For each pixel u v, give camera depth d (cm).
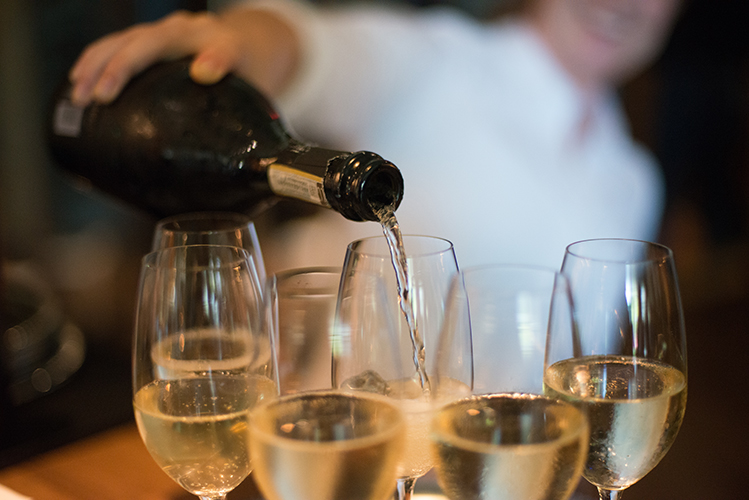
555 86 217
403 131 204
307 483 54
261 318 64
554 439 56
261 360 64
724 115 267
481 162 214
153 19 177
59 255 214
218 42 94
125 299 207
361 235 204
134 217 227
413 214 212
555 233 228
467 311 66
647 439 61
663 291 62
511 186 218
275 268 204
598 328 62
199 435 62
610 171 240
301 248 205
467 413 57
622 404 60
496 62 209
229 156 86
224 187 89
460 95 207
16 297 148
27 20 188
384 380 65
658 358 62
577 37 216
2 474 82
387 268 67
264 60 135
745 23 256
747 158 274
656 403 60
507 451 55
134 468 83
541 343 66
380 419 57
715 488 117
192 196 92
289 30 144
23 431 108
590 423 61
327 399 58
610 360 62
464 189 214
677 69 250
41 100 198
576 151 229
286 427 56
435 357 65
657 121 249
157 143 88
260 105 90
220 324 64
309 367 63
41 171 209
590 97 226
